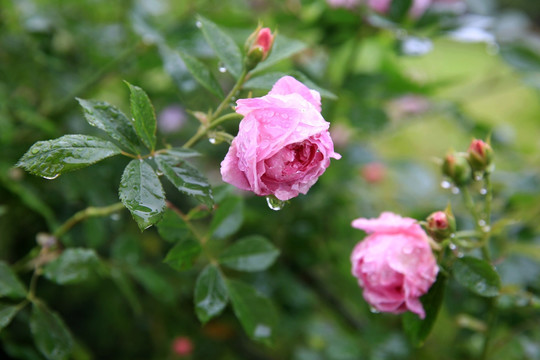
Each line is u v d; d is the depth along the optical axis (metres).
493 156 0.66
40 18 0.88
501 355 0.86
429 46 0.79
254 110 0.56
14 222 0.86
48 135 0.83
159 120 0.94
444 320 1.00
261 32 0.62
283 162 0.56
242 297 0.65
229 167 0.57
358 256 0.63
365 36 0.86
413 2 0.80
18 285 0.66
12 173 0.76
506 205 0.86
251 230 0.94
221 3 0.96
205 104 0.94
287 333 0.94
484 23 0.82
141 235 0.96
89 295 0.96
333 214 0.99
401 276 0.62
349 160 0.98
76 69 0.97
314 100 0.58
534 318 0.83
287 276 0.94
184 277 0.92
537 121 1.52
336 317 1.07
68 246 0.72
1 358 0.77
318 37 0.86
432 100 1.01
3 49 0.88
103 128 0.58
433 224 0.62
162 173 0.60
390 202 1.04
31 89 0.92
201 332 0.99
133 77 0.91
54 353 0.65
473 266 0.63
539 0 2.54
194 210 0.65
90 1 0.98
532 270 0.82
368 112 0.87
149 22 0.83
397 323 0.98
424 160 1.48
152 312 0.98
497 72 1.40
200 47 0.80
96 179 0.83
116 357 0.99
